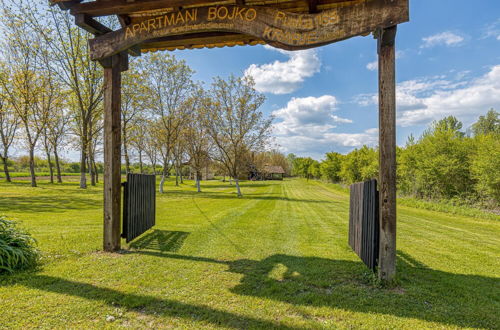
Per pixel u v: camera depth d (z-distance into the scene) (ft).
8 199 43.47
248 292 9.88
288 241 18.45
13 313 7.97
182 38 16.52
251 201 50.01
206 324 7.72
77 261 12.76
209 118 64.18
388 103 10.39
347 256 14.92
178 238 18.28
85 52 63.21
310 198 60.49
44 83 64.28
